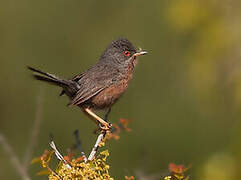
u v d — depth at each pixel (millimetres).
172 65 16812
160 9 17875
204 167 10336
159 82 16859
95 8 18812
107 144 15031
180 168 6012
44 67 18266
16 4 18469
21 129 17484
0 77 17875
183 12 11852
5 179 14750
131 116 16578
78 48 18500
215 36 11672
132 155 15289
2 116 17578
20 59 18172
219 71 11625
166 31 17250
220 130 13062
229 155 10258
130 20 18328
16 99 17812
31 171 12148
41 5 18609
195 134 15094
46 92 16469
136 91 16938
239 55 11523
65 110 16688
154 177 7246
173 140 15430
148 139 15680
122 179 14859
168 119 15984
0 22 18328
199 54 11820
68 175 5578
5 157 14781
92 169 5645
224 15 11758
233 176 10078
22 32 18375
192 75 11867
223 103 11633
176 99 16219
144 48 17422
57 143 16328
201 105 11953
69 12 18703
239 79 11328
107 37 18469
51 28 18500
